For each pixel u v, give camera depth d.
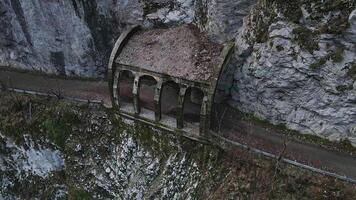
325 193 30.22
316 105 33.25
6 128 43.16
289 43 32.47
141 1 41.69
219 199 33.16
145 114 38.81
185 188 35.56
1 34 46.44
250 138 35.00
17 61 48.12
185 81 35.12
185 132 36.53
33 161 43.34
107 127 40.91
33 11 43.38
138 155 39.00
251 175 33.00
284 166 32.06
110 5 42.41
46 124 42.09
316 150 33.19
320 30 30.92
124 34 39.16
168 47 37.78
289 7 31.84
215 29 37.31
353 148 32.53
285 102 34.72
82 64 45.53
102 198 40.56
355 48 30.14
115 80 38.75
